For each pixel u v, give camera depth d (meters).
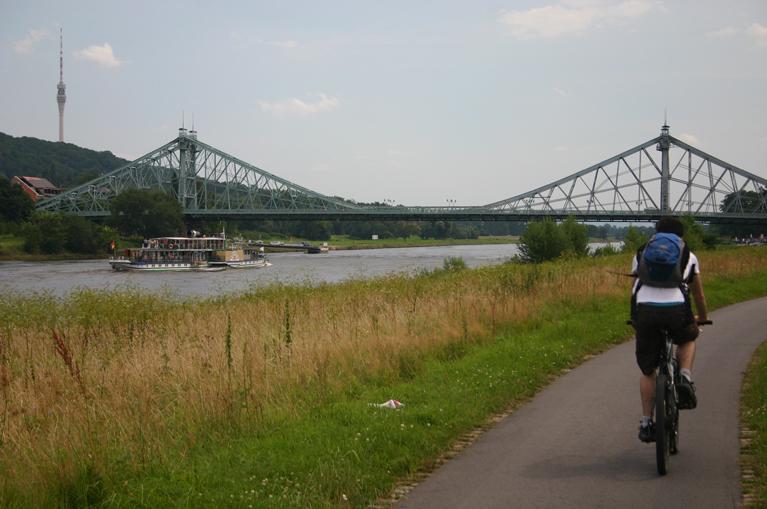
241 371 9.44
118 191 135.12
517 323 14.20
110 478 6.04
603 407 8.35
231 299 24.91
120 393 8.56
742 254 33.75
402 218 112.19
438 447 6.90
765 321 15.53
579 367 10.87
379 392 9.09
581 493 5.66
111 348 12.45
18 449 6.89
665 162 110.38
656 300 6.18
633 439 7.08
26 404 8.41
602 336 13.23
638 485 5.79
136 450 6.71
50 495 5.68
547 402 8.70
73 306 19.48
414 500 5.69
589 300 17.58
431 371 10.20
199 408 7.89
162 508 5.51
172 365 10.03
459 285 20.69
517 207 110.25
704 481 5.81
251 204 128.12
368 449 6.68
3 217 113.38
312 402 8.49
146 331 14.41
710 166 109.50
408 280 26.84
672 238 6.26
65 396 8.59
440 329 12.59
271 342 11.43
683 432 7.20
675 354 6.61
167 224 119.38
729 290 21.47
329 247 144.00
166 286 25.52
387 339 11.35
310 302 18.58
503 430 7.55
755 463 6.16
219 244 87.56
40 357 11.75
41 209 124.19
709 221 96.75
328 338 11.56
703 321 6.38
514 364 10.49
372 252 122.81
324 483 5.83
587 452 6.71
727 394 8.76
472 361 10.74
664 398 5.95
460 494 5.77
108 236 110.44
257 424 7.60
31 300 20.45
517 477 6.09
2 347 11.61
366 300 18.06
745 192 107.12
